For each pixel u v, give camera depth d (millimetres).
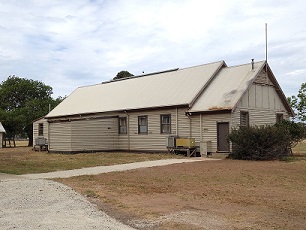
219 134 24938
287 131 24047
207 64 30484
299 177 14633
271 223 7727
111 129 31281
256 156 22500
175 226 7520
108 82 39312
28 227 7410
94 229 7250
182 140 25828
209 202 9938
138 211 8914
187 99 26578
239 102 24984
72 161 22500
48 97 57875
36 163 21391
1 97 55531
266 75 27688
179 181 13547
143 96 30875
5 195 10758
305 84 39188
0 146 48281
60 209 9070
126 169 17750
